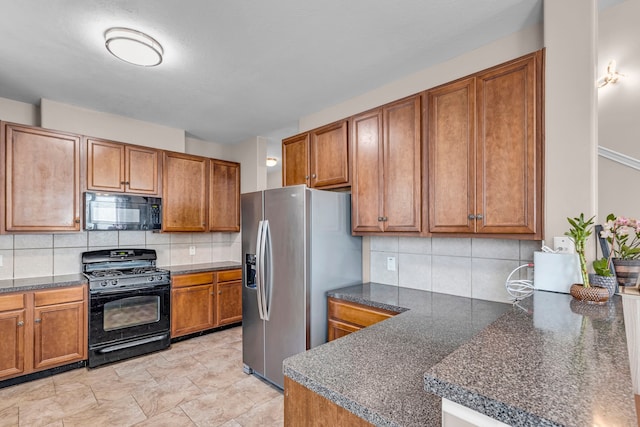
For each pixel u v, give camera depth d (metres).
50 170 2.86
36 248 3.05
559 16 1.63
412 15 1.83
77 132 3.14
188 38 2.03
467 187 1.89
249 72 2.49
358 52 2.22
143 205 3.42
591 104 1.53
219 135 4.22
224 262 4.43
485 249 2.15
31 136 2.78
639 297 1.45
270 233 2.56
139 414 2.16
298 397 1.10
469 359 0.78
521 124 1.69
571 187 1.57
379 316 2.08
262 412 2.20
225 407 2.26
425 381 0.70
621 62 2.29
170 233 3.96
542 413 0.54
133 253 3.58
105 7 1.72
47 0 1.66
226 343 3.52
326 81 2.66
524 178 1.68
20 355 2.52
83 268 3.27
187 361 3.04
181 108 3.24
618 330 1.00
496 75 1.78
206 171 4.05
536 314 1.18
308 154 2.95
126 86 2.71
